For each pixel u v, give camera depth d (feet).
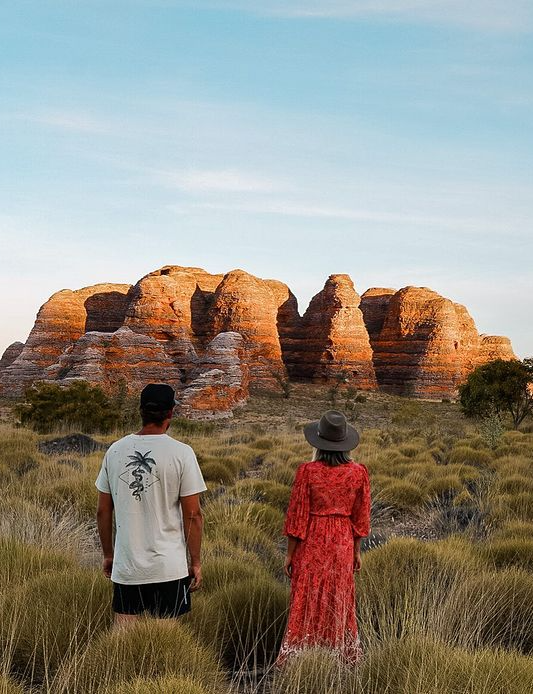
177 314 304.09
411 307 364.79
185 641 13.35
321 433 16.05
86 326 370.53
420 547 22.75
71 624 14.87
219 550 24.09
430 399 341.21
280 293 376.27
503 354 405.18
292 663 13.55
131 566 13.97
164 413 14.67
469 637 15.47
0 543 20.63
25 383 313.73
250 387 308.81
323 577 15.33
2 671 12.62
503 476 46.93
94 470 43.14
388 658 13.58
